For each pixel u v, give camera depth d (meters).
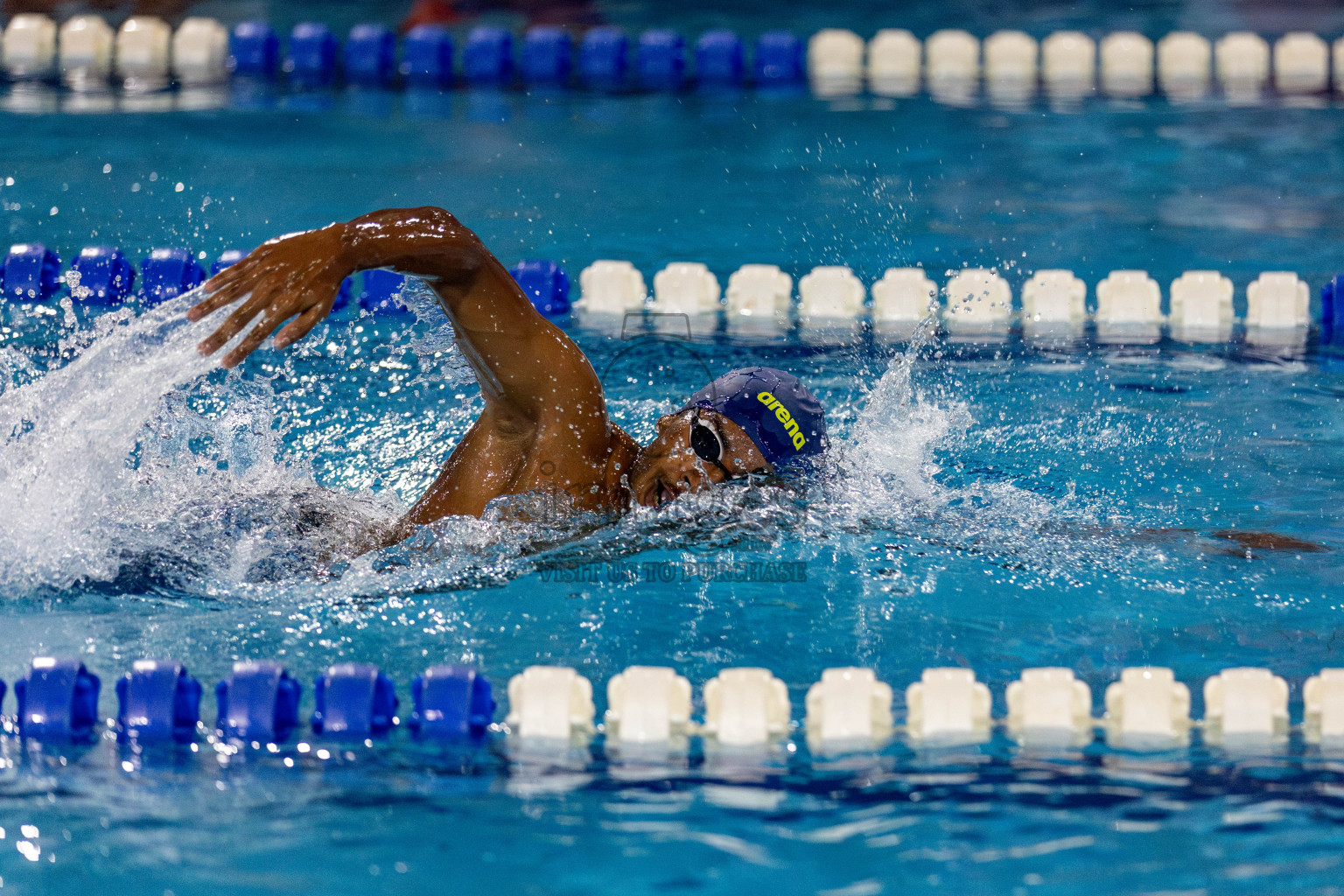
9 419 10.38
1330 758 8.24
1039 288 17.86
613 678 8.72
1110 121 25.73
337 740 8.38
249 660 9.17
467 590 10.16
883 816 7.49
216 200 20.34
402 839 7.21
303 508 10.94
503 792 7.76
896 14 32.38
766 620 9.84
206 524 10.65
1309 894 6.65
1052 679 8.79
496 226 20.08
